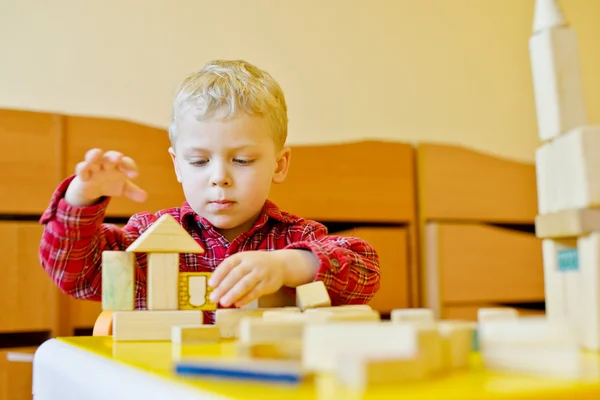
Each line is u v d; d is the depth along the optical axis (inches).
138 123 74.4
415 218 89.4
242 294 29.4
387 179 87.4
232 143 38.3
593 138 20.3
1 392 67.3
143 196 33.4
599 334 19.5
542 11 22.4
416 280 88.4
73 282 36.4
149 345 25.0
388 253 87.1
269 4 93.1
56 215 34.8
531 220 95.6
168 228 28.5
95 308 71.4
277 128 41.8
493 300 91.5
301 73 94.8
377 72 99.9
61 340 27.8
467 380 14.6
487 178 93.3
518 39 110.7
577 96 21.8
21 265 68.5
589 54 116.2
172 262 28.7
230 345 24.4
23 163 69.4
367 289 37.0
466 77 106.3
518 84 110.2
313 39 95.8
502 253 92.4
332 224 90.4
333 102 96.6
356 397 12.7
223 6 90.4
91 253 36.4
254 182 39.0
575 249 21.2
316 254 33.1
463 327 17.4
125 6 85.0
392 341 15.5
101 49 83.6
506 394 13.0
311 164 83.3
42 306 69.1
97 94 83.1
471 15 107.4
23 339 73.4
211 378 15.8
